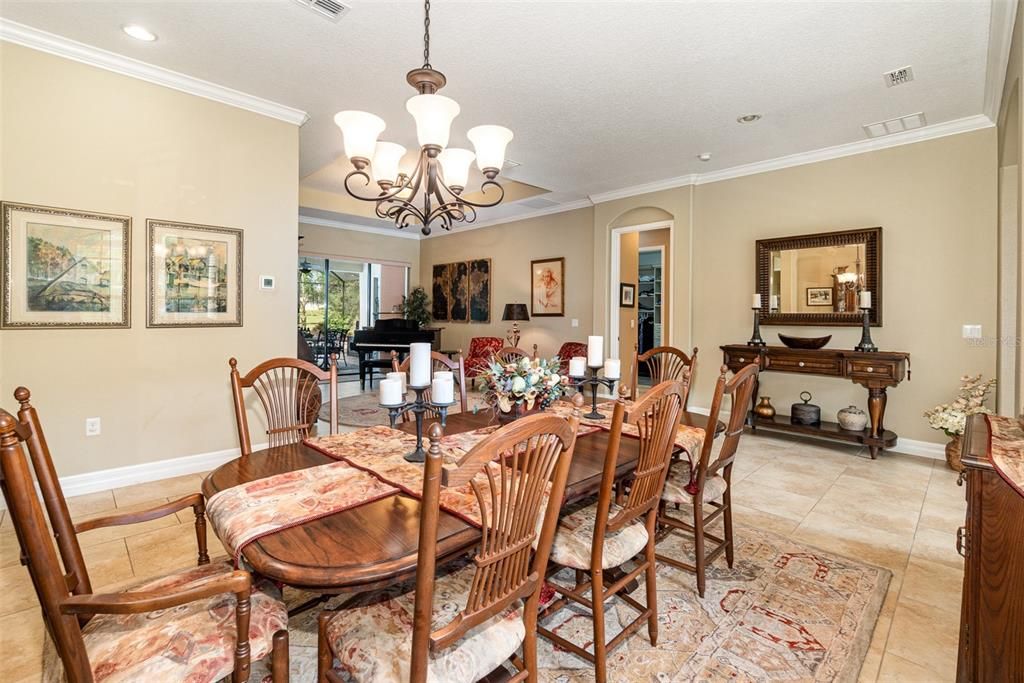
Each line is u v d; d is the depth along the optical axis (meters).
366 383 8.28
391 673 1.07
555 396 2.15
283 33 2.76
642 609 1.78
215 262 3.53
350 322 9.17
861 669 1.66
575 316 7.00
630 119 3.86
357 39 2.81
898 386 4.18
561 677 1.63
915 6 2.44
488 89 3.37
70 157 2.97
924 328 4.04
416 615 1.00
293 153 3.88
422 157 2.48
